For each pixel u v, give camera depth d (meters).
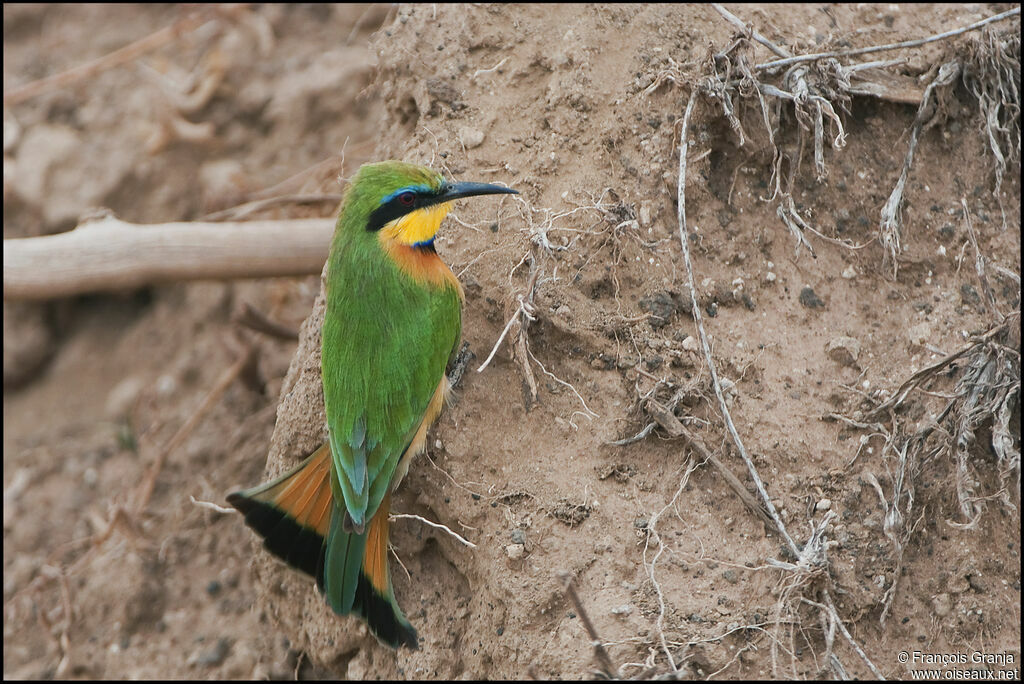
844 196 9.46
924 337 8.88
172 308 14.28
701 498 8.30
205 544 11.95
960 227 9.34
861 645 7.88
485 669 8.33
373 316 8.63
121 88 15.27
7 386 14.22
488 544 8.41
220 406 13.00
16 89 15.51
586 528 8.23
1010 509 8.41
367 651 9.21
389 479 8.33
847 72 9.44
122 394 13.77
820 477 8.27
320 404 9.23
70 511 12.95
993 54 9.52
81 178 14.59
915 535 8.24
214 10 15.19
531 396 8.65
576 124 9.31
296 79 14.84
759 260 9.23
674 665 7.57
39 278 10.73
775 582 7.89
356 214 8.84
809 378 8.70
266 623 11.10
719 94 9.11
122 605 11.59
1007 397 8.37
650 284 8.92
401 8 10.45
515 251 8.99
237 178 13.62
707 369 8.60
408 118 10.16
